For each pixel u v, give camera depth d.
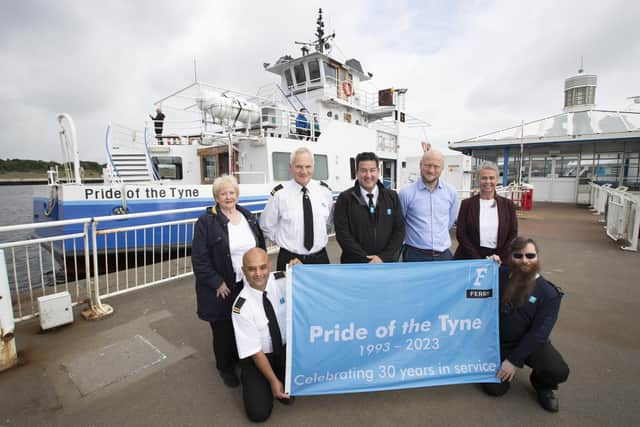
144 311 4.09
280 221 3.20
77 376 2.78
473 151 18.48
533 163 17.42
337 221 3.06
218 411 2.38
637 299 4.30
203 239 2.62
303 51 12.45
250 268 2.25
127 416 2.34
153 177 7.75
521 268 2.42
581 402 2.41
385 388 2.47
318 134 10.36
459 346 2.60
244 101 8.59
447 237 3.40
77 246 6.10
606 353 3.04
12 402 2.47
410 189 3.41
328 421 2.26
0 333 2.82
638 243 7.38
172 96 7.97
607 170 15.48
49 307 3.52
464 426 2.21
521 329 2.54
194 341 3.37
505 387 2.49
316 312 2.44
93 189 6.15
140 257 6.67
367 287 2.51
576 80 20.88
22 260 10.17
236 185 2.77
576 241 7.75
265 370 2.29
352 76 13.19
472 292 2.62
